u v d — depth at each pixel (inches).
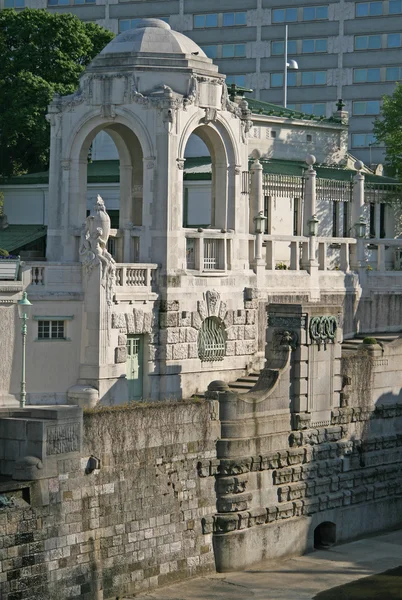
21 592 2108.8
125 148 3157.0
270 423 2655.0
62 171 3024.1
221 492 2541.8
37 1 6914.4
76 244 3011.8
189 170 3454.7
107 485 2278.5
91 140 3021.7
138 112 2910.9
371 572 2593.5
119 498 2304.4
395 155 4296.3
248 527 2573.8
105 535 2274.9
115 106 2942.9
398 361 3051.2
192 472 2477.9
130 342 2854.3
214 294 2999.5
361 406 2933.1
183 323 2930.6
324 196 3651.6
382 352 2994.6
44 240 3558.1
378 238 3799.2
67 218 3024.1
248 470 2588.6
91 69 2972.4
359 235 3479.3
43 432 2146.9
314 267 3302.2
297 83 6678.2
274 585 2472.9
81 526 2225.6
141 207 3176.7
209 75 2977.4
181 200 2938.0
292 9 6638.8
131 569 2331.4
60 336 2763.3
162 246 2896.2
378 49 6545.3
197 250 2972.4
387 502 2984.7
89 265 2748.5
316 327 2765.7
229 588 2433.6
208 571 2507.4
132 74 2925.7
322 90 6643.7
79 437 2218.3
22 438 2158.0
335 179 3757.4
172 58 2933.1
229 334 3053.6
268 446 2645.2
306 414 2751.0
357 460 2910.9
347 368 2883.9
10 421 2165.4
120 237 2942.9
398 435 3036.4
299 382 2733.8
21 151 4234.7
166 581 2410.2
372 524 2935.5
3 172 4200.3
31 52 4082.2
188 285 2938.0
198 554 2486.5
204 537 2501.2
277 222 3496.6
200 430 2492.6
